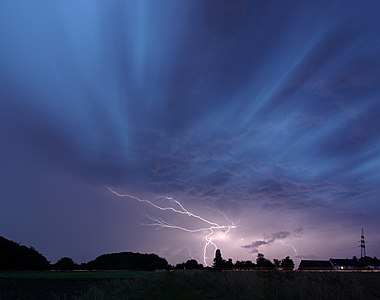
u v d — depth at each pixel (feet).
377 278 57.47
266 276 72.08
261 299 50.88
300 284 50.29
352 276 56.34
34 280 151.12
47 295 84.12
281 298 49.65
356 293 45.34
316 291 46.83
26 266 333.83
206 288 84.12
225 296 60.90
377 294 48.44
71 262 372.38
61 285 118.21
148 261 403.75
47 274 228.63
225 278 75.25
